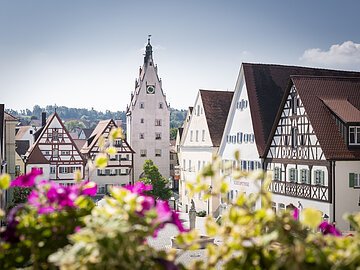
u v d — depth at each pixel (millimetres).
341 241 3021
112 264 2857
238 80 40688
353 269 2834
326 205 29422
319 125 30609
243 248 3018
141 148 77188
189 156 51969
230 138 42062
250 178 3246
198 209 47781
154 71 77625
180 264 3254
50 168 62375
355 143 29875
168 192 61438
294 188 32438
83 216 3645
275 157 35000
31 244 3447
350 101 32656
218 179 3322
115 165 67062
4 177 3393
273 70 41000
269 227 3127
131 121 76688
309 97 32000
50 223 3523
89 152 65250
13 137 42625
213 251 3189
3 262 3439
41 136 62156
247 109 39219
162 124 77875
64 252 3004
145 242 3332
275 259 2943
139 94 77000
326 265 2859
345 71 43750
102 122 73938
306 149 31438
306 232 3293
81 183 3992
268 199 3191
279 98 39719
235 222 3096
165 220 3250
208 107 48438
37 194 3719
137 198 3275
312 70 42469
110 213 3178
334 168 29156
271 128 37906
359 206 29531
